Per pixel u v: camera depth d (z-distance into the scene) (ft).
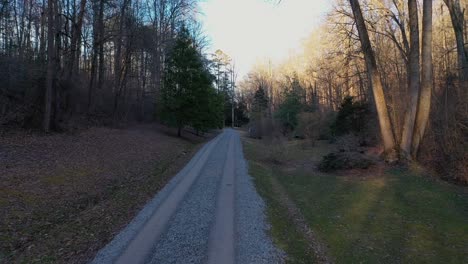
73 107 75.61
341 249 21.75
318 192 37.96
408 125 45.37
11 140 44.88
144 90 116.78
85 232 23.41
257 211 28.60
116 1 83.76
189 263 18.40
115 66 102.83
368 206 31.14
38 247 20.94
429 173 41.50
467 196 32.73
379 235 24.00
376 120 73.56
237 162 59.52
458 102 42.06
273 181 45.34
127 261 18.70
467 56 50.31
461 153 38.83
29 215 25.57
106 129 75.10
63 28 74.08
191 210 28.60
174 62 99.66
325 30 77.66
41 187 31.48
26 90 56.39
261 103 184.14
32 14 85.40
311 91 166.20
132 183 40.24
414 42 44.91
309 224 26.86
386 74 71.87
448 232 24.09
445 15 79.20
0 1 72.28
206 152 76.38
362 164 47.98
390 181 39.88
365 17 67.82
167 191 35.91
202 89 102.63
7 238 21.59
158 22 116.16
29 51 68.23
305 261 19.53
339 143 75.66
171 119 102.78
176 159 63.57
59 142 50.44
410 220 26.89
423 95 44.55
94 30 82.07
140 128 95.66
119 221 25.80
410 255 20.62
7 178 31.22
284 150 70.44
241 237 22.36
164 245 20.93
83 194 33.04
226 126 288.30
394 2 61.11
